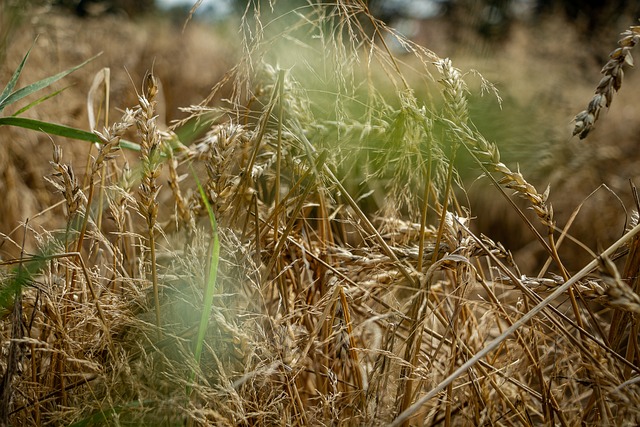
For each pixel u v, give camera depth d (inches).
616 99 76.9
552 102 72.7
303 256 28.4
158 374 25.9
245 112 30.0
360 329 29.5
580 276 24.4
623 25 93.3
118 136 26.7
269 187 31.9
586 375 27.4
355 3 29.5
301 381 29.5
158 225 27.1
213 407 25.8
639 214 26.8
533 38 93.0
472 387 27.0
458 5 104.7
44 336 27.3
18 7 43.9
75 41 63.0
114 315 26.8
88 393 26.2
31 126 26.9
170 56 81.5
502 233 56.1
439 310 30.2
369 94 29.5
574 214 29.0
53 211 40.8
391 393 26.9
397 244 29.1
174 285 27.8
